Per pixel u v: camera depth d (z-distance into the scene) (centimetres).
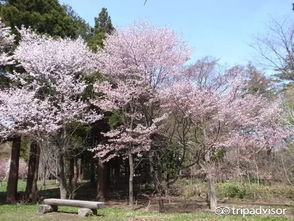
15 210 1130
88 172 2889
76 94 1352
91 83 1399
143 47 1223
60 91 1295
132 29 1288
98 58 1386
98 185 1608
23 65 1289
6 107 1235
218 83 1342
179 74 1253
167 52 1245
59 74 1303
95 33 1869
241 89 1362
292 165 1447
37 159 1595
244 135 1303
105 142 1491
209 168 1253
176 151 1316
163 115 1152
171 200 1577
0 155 3212
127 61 1256
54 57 1306
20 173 3341
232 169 1446
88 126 1470
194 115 1134
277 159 1577
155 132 1227
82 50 1381
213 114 1156
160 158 1292
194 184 1755
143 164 1702
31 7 1636
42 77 1312
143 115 1257
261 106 1384
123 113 1284
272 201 1557
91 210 990
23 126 1292
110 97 1260
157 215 978
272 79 1855
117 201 1597
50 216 973
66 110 1285
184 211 1201
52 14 1666
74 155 1474
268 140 1374
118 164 1902
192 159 1308
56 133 1299
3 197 1745
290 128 1372
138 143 1254
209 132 1242
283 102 1455
